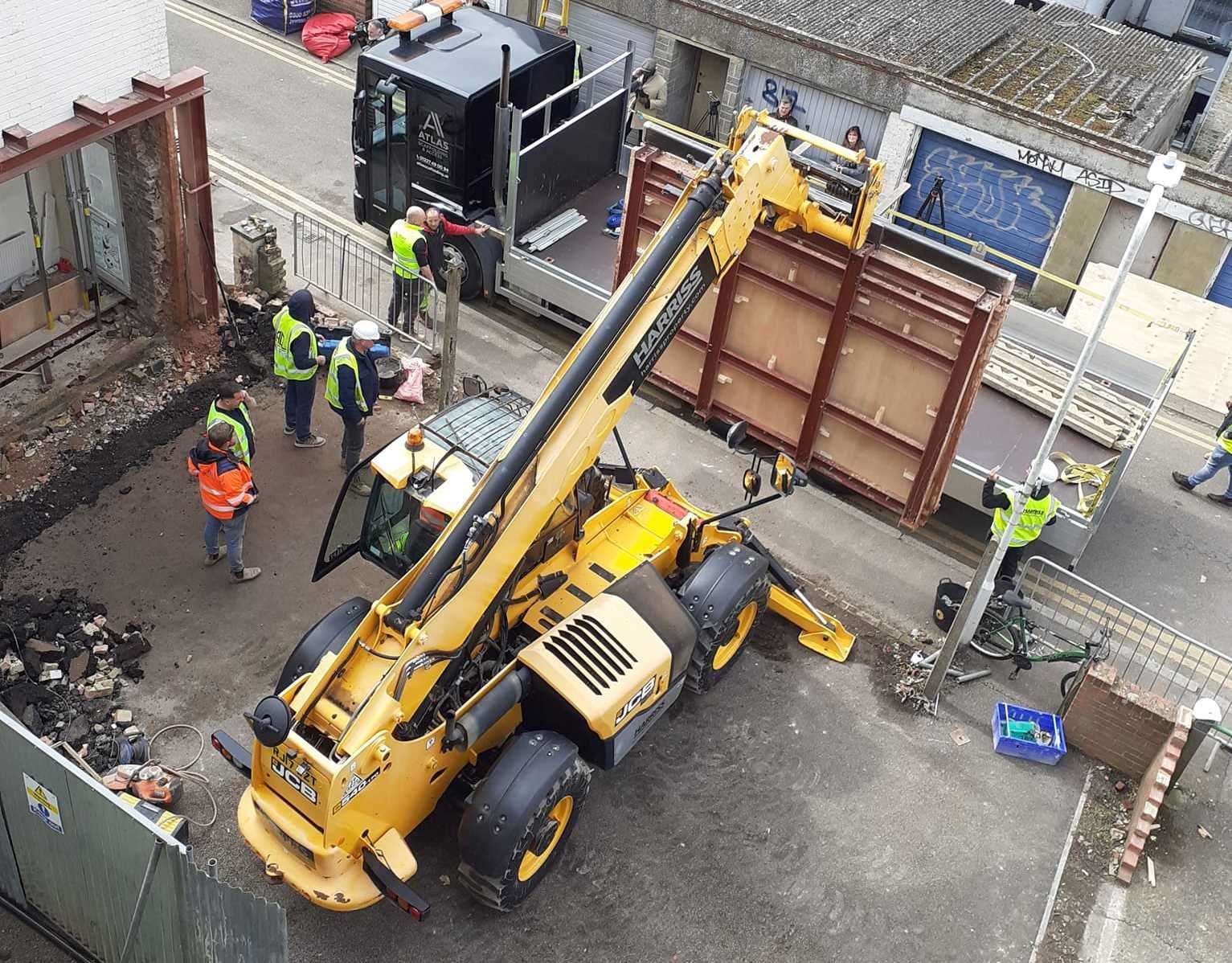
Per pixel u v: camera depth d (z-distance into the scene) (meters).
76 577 10.10
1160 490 13.14
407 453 8.57
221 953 6.76
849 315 11.05
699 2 17.11
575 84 14.48
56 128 10.28
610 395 7.88
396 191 14.68
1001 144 15.56
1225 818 9.57
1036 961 8.36
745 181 8.37
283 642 9.84
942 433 11.05
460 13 15.38
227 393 9.63
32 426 11.45
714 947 8.13
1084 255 15.80
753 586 9.60
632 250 12.43
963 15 18.38
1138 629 11.22
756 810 9.09
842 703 10.07
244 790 8.66
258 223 13.33
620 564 9.35
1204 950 8.58
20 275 12.19
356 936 7.89
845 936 8.32
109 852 6.77
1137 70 17.50
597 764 8.46
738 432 8.72
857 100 16.53
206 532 10.11
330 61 19.20
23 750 6.67
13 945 7.77
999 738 9.76
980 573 9.45
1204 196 14.55
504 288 14.12
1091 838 9.24
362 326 10.79
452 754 7.78
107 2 10.22
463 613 7.39
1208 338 14.57
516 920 8.12
